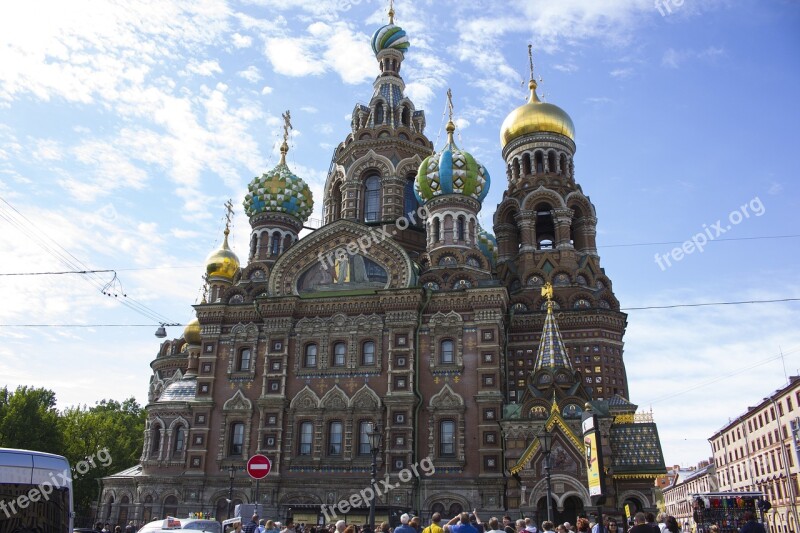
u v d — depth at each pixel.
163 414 59.28
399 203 68.69
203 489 53.03
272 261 65.38
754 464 100.06
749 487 102.44
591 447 20.94
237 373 55.62
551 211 67.25
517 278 64.94
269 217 67.38
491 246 73.44
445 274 56.59
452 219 60.09
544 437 32.09
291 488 51.38
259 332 56.59
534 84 74.31
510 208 69.25
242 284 62.62
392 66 78.88
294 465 51.78
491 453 49.06
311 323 55.56
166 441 58.12
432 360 52.75
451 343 53.31
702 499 50.72
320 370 53.97
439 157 62.09
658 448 48.34
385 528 20.78
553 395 49.22
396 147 70.94
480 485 48.56
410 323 53.09
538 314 61.38
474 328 52.91
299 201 68.62
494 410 50.06
